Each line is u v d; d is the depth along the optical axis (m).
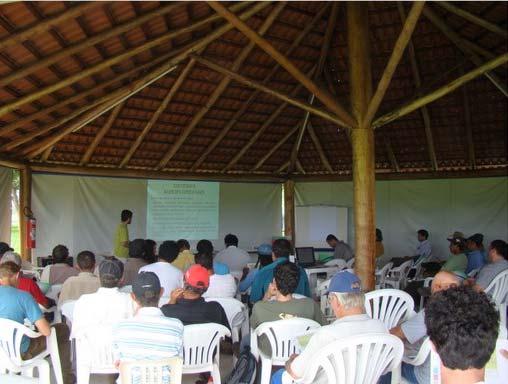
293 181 10.00
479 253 6.27
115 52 5.49
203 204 9.34
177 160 8.78
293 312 3.31
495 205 8.77
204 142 8.50
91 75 5.77
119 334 2.46
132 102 7.05
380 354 2.43
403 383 2.92
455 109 7.84
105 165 8.34
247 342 3.81
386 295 3.61
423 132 8.43
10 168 7.32
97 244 8.38
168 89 7.00
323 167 9.74
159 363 2.40
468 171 8.91
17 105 5.41
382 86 4.95
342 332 2.42
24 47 4.55
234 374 3.20
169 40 5.84
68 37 4.74
